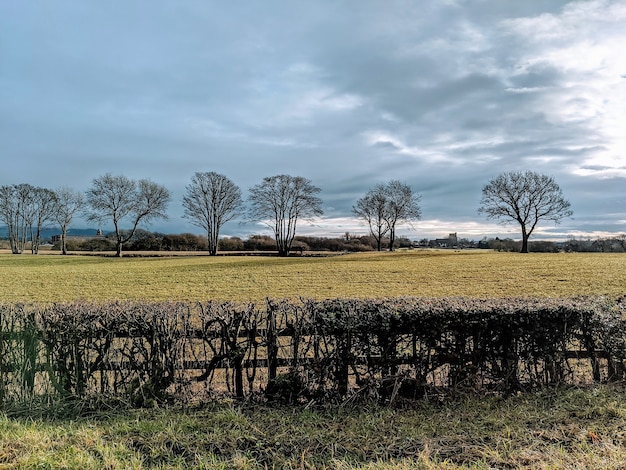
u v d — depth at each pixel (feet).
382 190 246.68
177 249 232.32
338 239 253.03
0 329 16.89
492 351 17.34
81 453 12.11
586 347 18.17
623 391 16.63
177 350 17.02
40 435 13.35
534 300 19.22
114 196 197.36
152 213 204.85
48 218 217.77
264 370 19.38
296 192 226.79
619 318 18.29
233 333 17.12
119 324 16.72
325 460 11.78
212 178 215.31
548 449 11.91
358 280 81.41
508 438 12.77
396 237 257.55
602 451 11.72
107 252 217.56
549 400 16.19
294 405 16.44
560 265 96.63
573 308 17.78
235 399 16.90
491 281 74.74
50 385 16.78
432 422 14.47
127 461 11.66
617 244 175.73
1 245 248.73
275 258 156.66
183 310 17.33
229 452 12.32
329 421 14.84
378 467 11.12
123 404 16.43
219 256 183.01
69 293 69.67
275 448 12.57
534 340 17.61
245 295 65.26
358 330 16.67
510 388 17.22
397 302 18.29
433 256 145.28
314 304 17.46
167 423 14.40
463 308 17.21
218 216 215.51
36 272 104.12
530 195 202.80
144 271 103.45
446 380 17.40
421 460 11.47
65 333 16.63
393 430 13.80
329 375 16.80
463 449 12.21
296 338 16.87
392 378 16.63
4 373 16.87
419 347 17.01
